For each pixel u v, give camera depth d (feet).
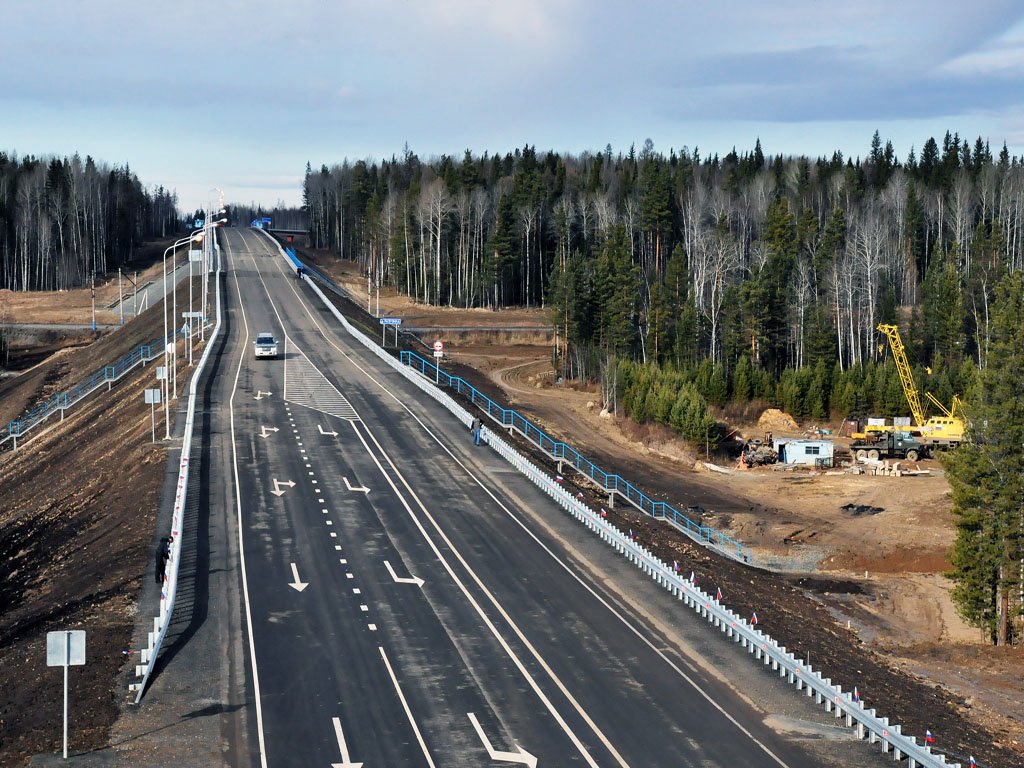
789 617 152.87
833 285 431.84
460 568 146.92
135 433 230.07
